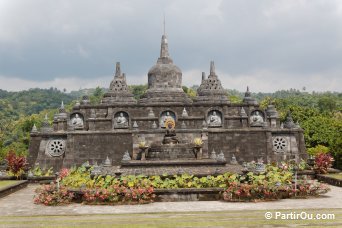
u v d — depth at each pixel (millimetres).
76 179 33844
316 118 84250
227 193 30906
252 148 61750
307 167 52594
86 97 74750
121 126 65188
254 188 31016
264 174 33875
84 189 31359
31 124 124125
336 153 66250
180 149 44781
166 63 73875
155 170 38219
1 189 37281
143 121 66312
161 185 32188
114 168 40688
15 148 103188
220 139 61906
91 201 30297
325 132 79312
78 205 30047
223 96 71312
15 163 51969
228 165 41656
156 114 68875
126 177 32406
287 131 63438
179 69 74062
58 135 62531
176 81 72875
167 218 23750
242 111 67625
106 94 73500
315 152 68625
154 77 72812
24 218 24891
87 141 61688
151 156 44688
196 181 32594
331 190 37656
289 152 62719
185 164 40031
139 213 25859
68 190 31641
